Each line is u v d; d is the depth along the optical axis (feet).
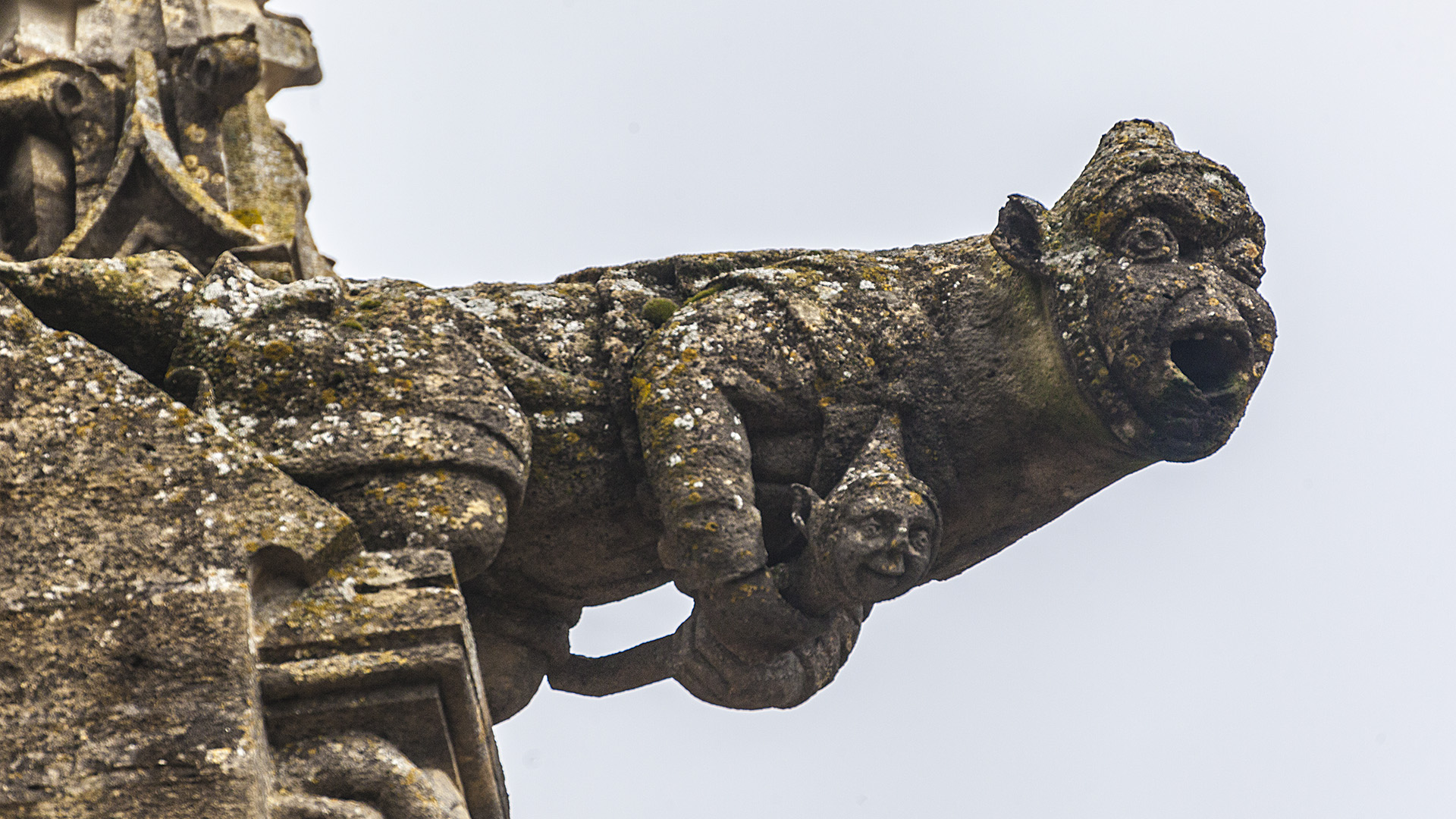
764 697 62.69
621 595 64.44
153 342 57.88
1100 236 61.52
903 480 60.13
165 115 68.18
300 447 55.77
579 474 61.72
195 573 51.44
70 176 66.80
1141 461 61.93
